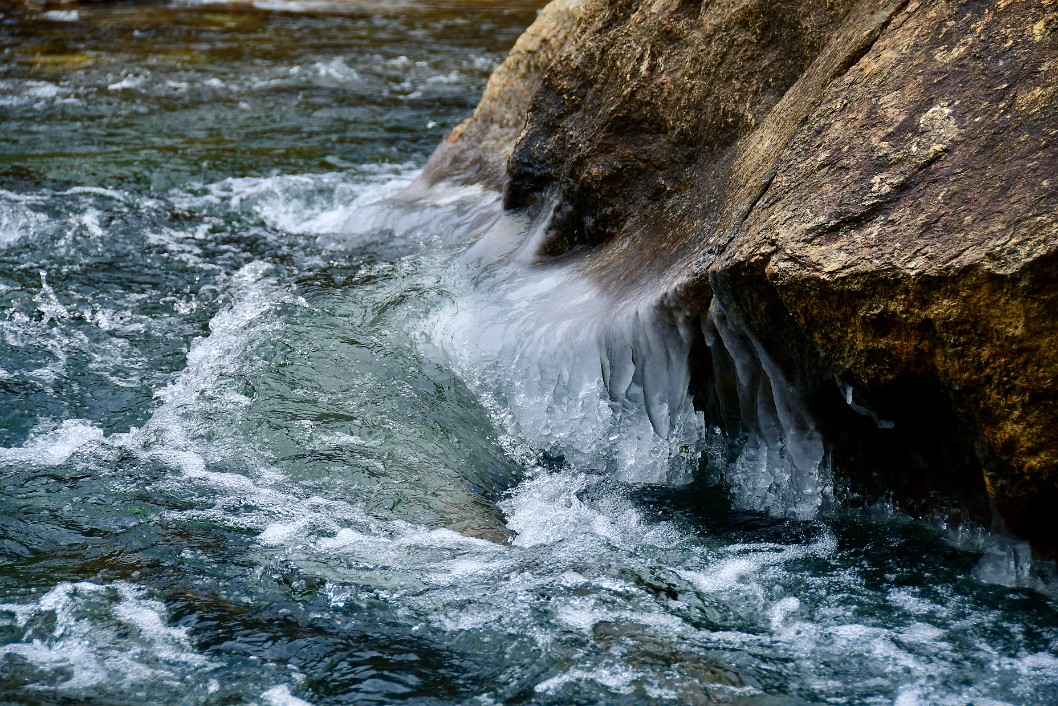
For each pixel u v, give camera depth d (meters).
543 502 4.21
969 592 3.43
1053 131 3.13
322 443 4.41
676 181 5.06
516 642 3.19
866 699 2.95
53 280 6.19
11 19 16.64
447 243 6.52
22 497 4.00
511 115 7.50
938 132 3.37
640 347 4.20
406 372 4.96
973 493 3.53
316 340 5.24
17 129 10.01
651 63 5.25
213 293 6.03
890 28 3.88
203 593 3.41
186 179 8.53
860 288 3.23
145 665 3.07
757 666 3.09
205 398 4.77
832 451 3.84
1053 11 3.36
